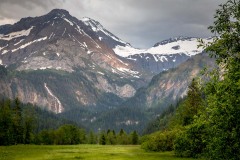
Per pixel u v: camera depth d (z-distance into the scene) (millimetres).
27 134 181750
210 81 21828
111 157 91250
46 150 125562
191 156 81750
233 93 19797
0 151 109500
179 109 113250
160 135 119500
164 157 86562
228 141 20375
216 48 21641
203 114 22797
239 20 21172
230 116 19516
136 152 116500
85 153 110188
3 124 158125
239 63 20438
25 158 86250
